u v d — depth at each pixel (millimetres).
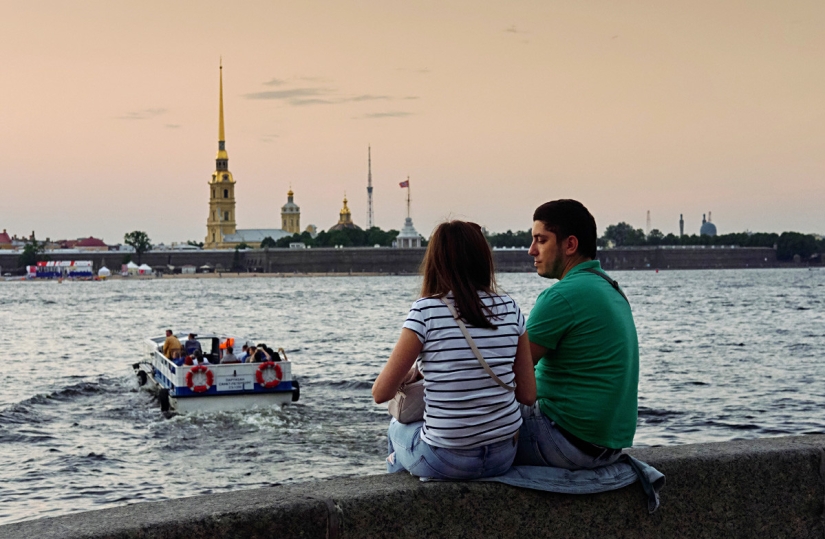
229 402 30078
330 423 28609
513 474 5922
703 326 74312
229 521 5082
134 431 27703
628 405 6094
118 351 59906
